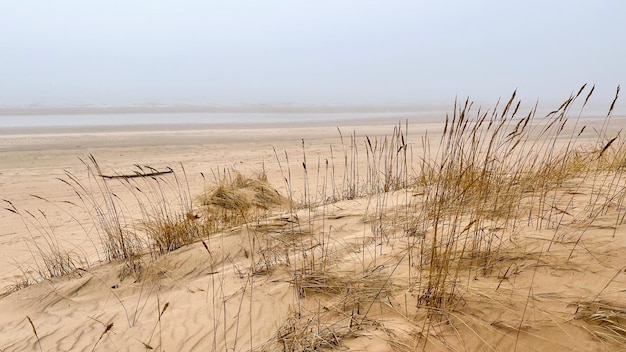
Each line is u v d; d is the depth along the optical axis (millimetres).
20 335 3416
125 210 8070
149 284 4105
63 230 7047
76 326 3457
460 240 3658
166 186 10281
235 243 4660
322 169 12406
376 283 3289
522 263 3168
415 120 32000
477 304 2795
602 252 3133
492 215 4016
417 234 4125
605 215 3826
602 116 34844
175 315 3400
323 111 41812
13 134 19391
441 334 2602
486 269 3174
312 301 3246
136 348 3045
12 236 6824
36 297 4094
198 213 6430
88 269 4570
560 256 3170
